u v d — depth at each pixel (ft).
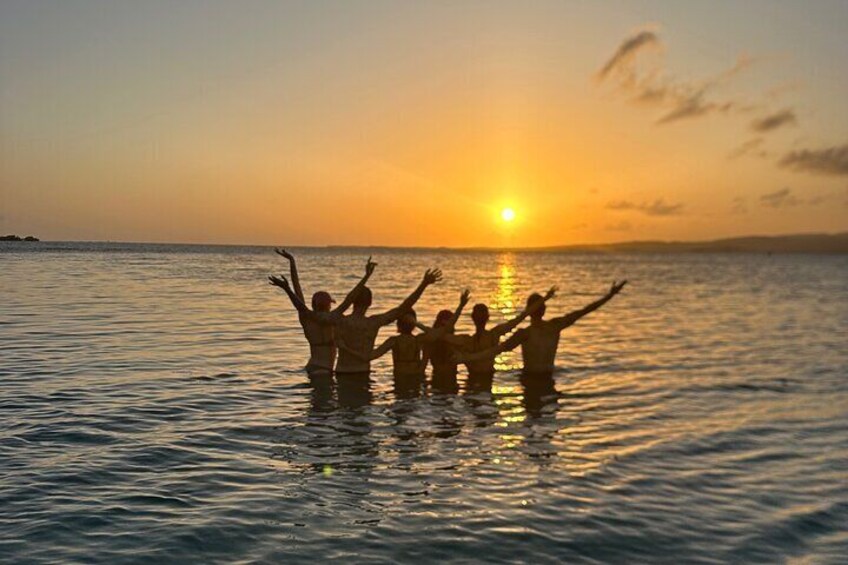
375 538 19.79
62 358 48.14
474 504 22.63
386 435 31.04
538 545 19.63
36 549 18.62
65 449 27.68
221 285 131.44
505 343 47.03
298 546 19.16
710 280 242.78
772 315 103.55
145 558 18.24
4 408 33.91
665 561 18.90
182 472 25.31
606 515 22.04
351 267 280.10
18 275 139.64
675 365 53.36
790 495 24.39
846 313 108.17
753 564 18.88
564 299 127.75
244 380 42.47
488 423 33.65
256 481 24.50
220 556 18.45
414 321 45.42
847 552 19.80
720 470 27.07
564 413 36.22
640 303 125.70
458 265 410.31
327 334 45.39
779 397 41.70
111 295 100.48
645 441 31.01
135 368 45.27
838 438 32.14
